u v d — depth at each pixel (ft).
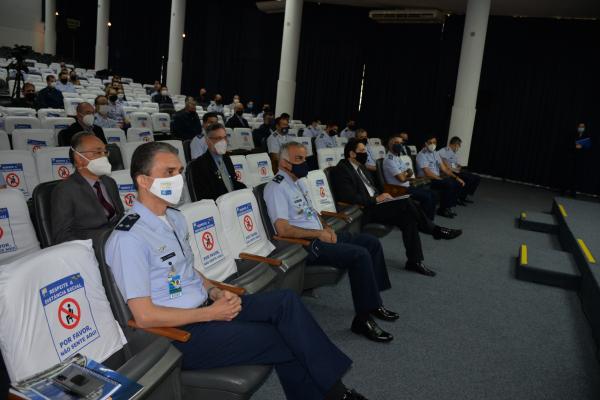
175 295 6.16
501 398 7.95
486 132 40.65
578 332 10.98
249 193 9.41
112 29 67.15
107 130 17.65
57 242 8.34
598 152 35.99
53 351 4.70
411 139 44.93
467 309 11.67
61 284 4.96
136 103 31.76
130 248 5.65
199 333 6.01
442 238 17.66
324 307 10.91
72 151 8.87
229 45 55.31
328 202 12.89
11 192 7.35
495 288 13.37
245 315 6.48
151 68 64.85
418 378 8.30
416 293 12.35
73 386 4.09
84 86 39.83
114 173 10.43
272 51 52.49
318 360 6.27
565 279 13.82
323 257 9.56
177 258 6.21
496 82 39.75
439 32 42.73
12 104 29.55
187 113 23.94
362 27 46.50
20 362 4.42
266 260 8.37
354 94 47.65
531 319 11.47
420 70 43.98
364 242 10.59
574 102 36.70
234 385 5.72
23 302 4.50
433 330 10.30
